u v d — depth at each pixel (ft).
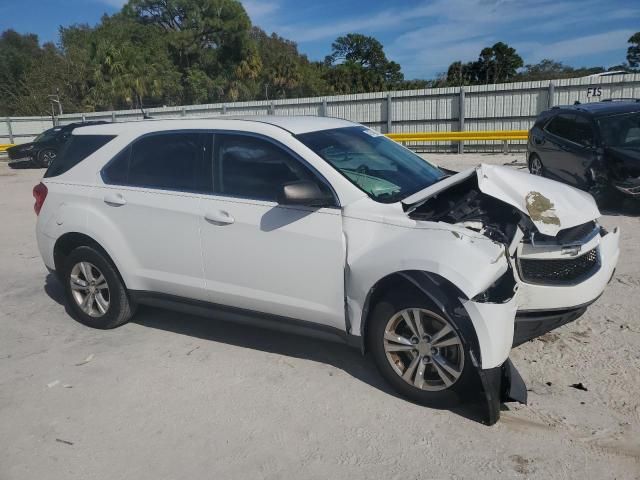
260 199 12.96
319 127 14.19
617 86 58.59
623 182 25.81
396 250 11.10
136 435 11.06
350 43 278.05
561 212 12.05
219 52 191.42
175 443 10.74
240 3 187.52
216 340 15.21
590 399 11.40
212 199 13.52
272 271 12.76
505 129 64.80
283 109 78.95
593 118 28.45
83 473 10.02
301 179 12.60
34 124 103.04
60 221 15.97
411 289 11.19
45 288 20.66
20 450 10.77
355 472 9.66
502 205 12.64
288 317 12.90
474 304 10.28
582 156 28.09
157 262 14.55
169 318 16.98
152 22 200.54
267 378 12.98
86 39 193.67
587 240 12.53
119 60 149.89
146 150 14.89
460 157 59.67
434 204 12.72
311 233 12.16
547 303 11.96
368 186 12.57
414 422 10.98
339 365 13.42
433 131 69.15
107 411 11.96
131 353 14.66
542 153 32.78
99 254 15.62
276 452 10.31
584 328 14.57
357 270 11.55
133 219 14.73
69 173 16.15
